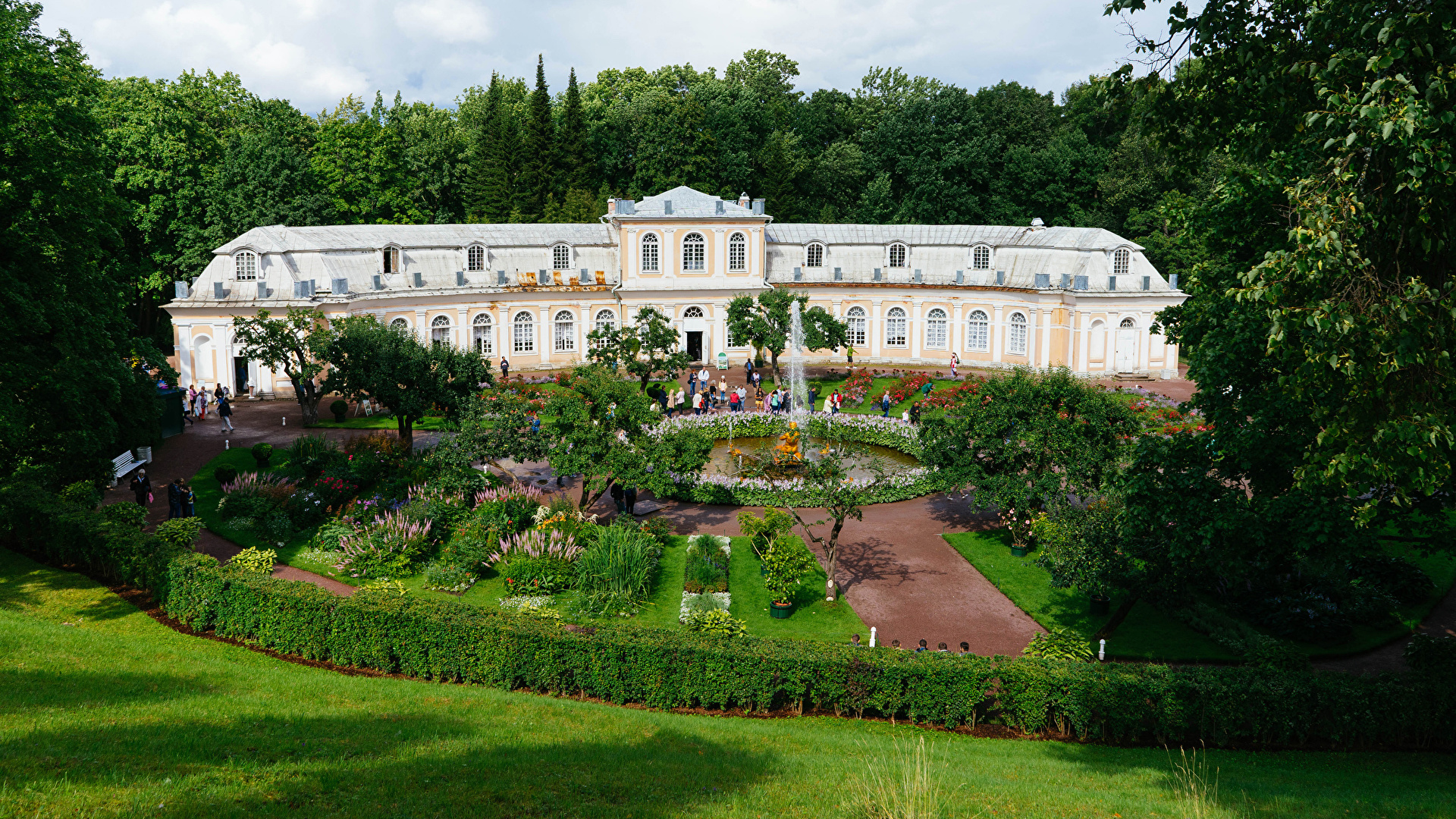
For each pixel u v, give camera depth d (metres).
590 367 37.19
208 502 40.41
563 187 90.81
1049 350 71.50
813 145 103.69
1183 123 21.03
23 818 12.40
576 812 14.80
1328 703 22.08
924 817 14.71
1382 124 14.17
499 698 22.41
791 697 23.62
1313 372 15.90
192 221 75.38
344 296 62.31
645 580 31.69
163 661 22.50
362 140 85.75
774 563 30.64
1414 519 22.12
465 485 36.50
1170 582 26.66
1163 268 82.31
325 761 16.39
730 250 73.06
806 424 52.72
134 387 40.09
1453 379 15.42
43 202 32.84
